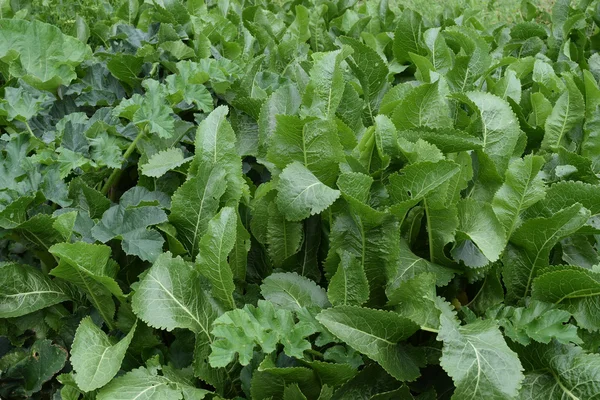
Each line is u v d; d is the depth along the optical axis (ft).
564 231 9.61
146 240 9.76
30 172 10.28
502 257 9.93
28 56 11.89
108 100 12.01
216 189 9.97
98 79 12.30
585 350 9.49
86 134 10.83
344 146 10.44
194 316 9.33
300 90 11.66
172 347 9.70
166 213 10.35
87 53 12.53
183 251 10.11
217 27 13.87
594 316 9.34
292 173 9.59
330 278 9.89
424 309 9.22
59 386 10.21
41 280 10.18
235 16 14.75
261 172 11.66
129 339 9.31
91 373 8.99
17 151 10.63
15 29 11.83
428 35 13.03
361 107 11.10
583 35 15.58
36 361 10.01
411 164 9.40
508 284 9.94
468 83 12.49
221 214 9.34
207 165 10.02
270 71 13.37
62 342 10.23
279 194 9.56
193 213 10.03
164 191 10.82
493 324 8.89
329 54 10.46
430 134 9.89
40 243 10.24
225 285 9.43
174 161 10.55
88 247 9.34
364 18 15.43
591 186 9.85
